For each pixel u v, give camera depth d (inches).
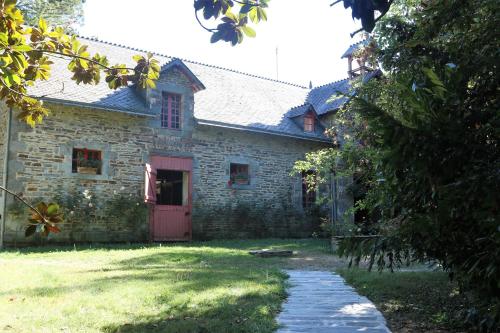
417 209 121.6
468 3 143.1
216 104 585.9
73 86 464.8
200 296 194.7
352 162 274.5
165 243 495.5
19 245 416.5
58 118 448.1
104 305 177.6
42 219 82.8
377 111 109.0
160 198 588.1
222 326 152.0
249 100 636.7
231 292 204.4
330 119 640.4
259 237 577.3
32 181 429.4
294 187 613.9
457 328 159.6
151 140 505.7
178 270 273.9
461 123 110.4
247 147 578.6
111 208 471.2
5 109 439.8
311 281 256.2
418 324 167.3
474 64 123.0
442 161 109.3
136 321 158.2
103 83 496.7
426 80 121.0
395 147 108.1
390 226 146.7
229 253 386.3
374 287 231.6
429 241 116.2
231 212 557.6
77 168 459.2
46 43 131.0
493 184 99.1
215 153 552.1
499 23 128.9
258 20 103.6
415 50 197.3
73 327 148.9
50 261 323.3
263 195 585.6
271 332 150.6
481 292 119.9
